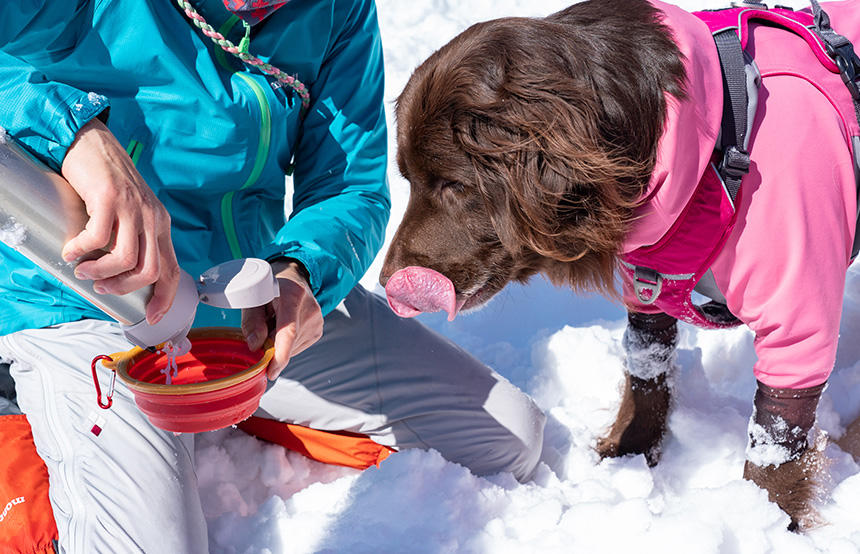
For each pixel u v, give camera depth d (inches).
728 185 67.3
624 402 97.7
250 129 77.6
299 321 65.6
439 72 67.5
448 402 89.8
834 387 99.7
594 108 63.6
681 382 104.2
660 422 96.4
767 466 81.3
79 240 49.6
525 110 63.8
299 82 81.8
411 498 83.7
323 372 90.4
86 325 78.6
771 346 73.1
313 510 86.0
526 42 65.4
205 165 76.8
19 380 77.3
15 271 78.4
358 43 86.7
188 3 73.8
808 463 81.0
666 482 93.6
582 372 109.3
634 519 77.8
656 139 64.8
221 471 90.4
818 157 67.7
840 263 70.1
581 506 80.1
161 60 73.1
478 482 87.3
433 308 74.6
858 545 78.6
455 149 66.9
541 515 81.7
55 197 49.3
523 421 89.9
